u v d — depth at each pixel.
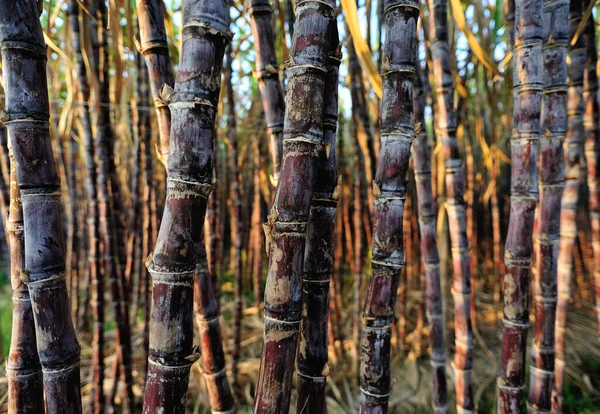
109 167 1.03
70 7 0.88
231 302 2.29
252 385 1.46
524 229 0.61
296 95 0.37
